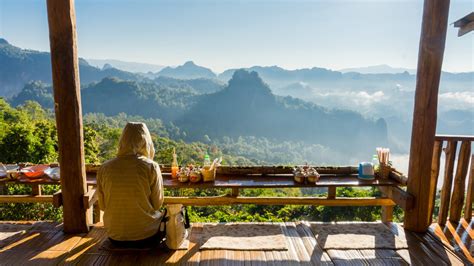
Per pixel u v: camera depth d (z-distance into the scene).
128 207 2.54
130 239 2.59
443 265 2.53
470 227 3.23
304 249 2.76
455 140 3.22
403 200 3.12
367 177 3.49
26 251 2.67
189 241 2.87
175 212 2.71
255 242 2.85
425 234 3.08
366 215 11.76
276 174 3.62
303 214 11.91
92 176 3.46
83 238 2.92
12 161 12.44
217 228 3.16
